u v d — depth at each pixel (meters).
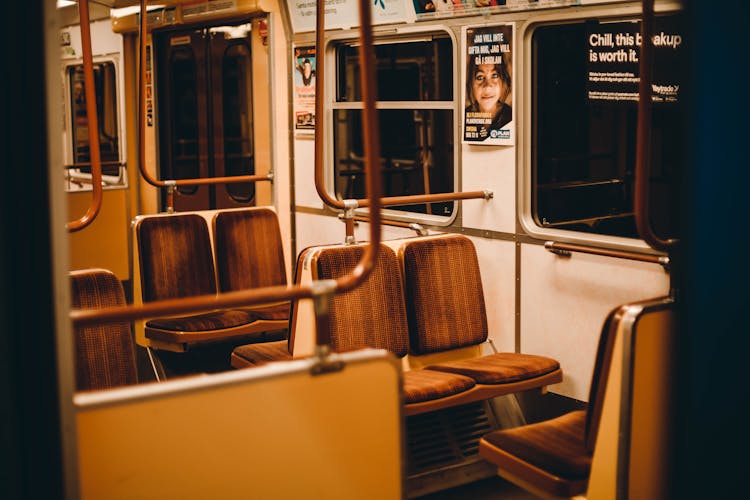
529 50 4.97
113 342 4.02
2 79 2.13
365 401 2.65
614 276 4.61
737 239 2.61
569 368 4.91
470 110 5.36
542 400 5.07
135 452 2.33
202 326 5.70
